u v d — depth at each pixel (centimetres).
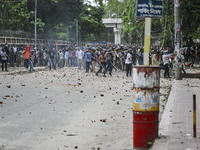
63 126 1314
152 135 1034
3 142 1080
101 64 3762
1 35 5934
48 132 1218
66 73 4231
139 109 1028
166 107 1628
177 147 942
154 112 1035
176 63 3184
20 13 8275
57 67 5712
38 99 1986
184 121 1305
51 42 8188
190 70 4481
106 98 2072
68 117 1484
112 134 1202
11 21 8138
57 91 2375
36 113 1561
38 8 9781
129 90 2481
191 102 1781
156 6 1116
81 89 2516
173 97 1975
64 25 10462
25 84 2792
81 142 1095
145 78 1025
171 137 1064
